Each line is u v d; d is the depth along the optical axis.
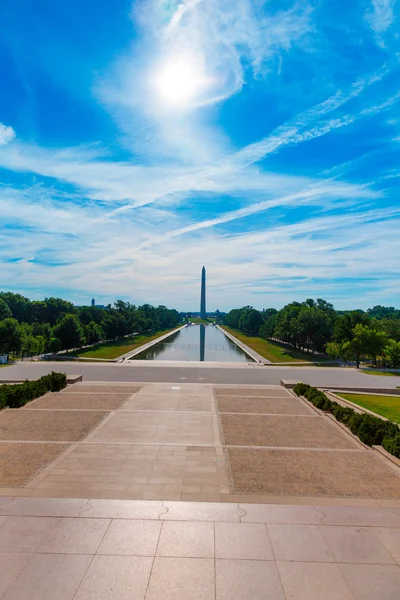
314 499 10.29
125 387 26.64
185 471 12.45
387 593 6.47
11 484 11.21
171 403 22.09
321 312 59.50
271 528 8.35
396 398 25.77
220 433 16.66
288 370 37.69
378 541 7.94
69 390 25.41
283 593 6.43
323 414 20.02
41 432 16.34
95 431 16.56
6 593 6.31
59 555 7.29
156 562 7.15
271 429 17.36
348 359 48.16
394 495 10.90
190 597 6.31
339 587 6.59
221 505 9.27
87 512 8.82
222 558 7.30
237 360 52.94
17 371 35.06
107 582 6.61
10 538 7.80
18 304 91.44
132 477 11.90
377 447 14.58
